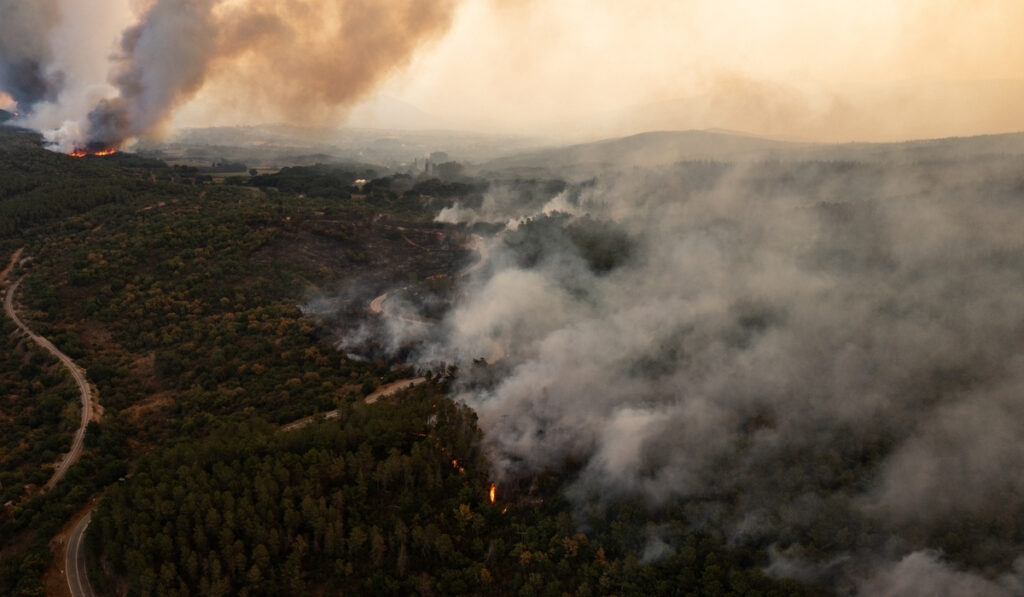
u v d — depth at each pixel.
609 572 134.12
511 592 133.62
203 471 147.88
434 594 132.50
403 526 138.88
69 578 137.00
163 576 125.00
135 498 140.25
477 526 144.88
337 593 132.38
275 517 138.88
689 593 128.62
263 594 128.62
